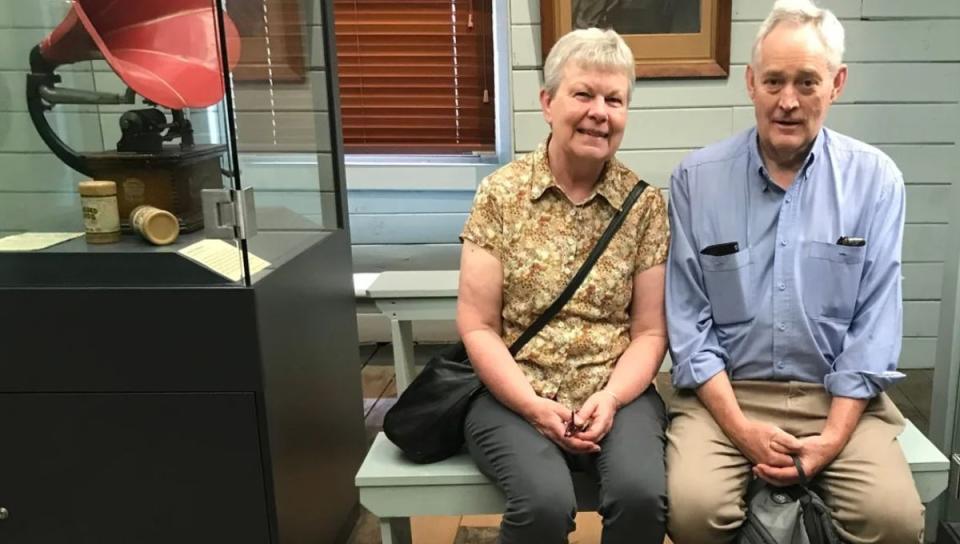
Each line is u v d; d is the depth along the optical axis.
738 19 2.61
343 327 1.90
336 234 1.87
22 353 1.40
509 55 2.71
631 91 1.47
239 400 1.39
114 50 1.53
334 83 1.88
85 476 1.45
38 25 1.57
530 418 1.42
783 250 1.50
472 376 1.53
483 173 2.96
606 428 1.41
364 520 2.06
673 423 1.55
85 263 1.39
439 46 2.93
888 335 1.46
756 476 1.44
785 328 1.50
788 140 1.44
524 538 1.33
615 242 1.51
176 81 1.41
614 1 2.57
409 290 2.15
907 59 2.62
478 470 1.48
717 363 1.52
